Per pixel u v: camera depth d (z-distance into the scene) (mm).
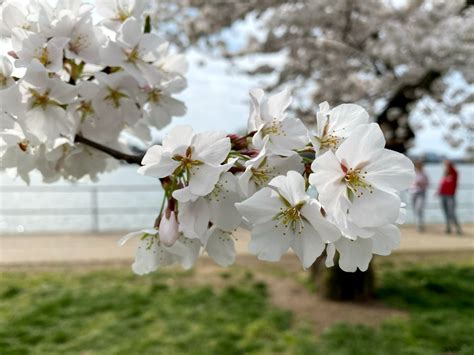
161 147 1041
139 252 1322
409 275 7086
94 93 1395
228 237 1239
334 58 6922
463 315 5391
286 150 1058
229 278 6805
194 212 1081
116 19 1533
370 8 6723
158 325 4969
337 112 1066
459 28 5984
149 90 1555
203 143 1045
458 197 18828
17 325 4879
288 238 1031
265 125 1104
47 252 8391
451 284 6535
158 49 1619
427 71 6004
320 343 4598
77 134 1454
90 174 1635
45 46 1284
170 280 6676
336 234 974
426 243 9555
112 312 5328
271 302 5824
